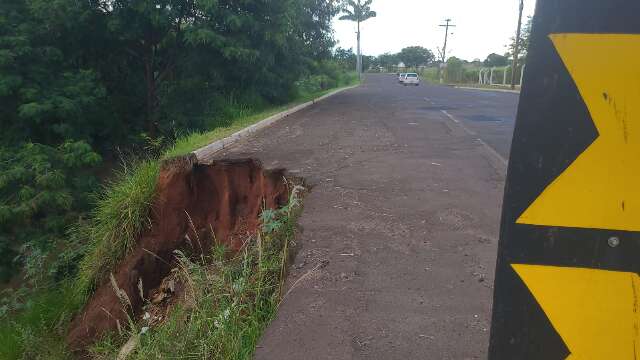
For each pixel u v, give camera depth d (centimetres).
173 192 655
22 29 1170
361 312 344
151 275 603
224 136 1020
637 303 133
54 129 1148
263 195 732
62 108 1127
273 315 346
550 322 139
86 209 1005
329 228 504
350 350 300
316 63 2656
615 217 131
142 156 1248
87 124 1316
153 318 520
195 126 1508
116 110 1518
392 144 992
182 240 655
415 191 642
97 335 528
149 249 615
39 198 905
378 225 513
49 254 793
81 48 1414
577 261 135
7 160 1011
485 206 582
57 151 1055
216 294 387
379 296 366
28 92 1097
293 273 406
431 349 301
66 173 1030
